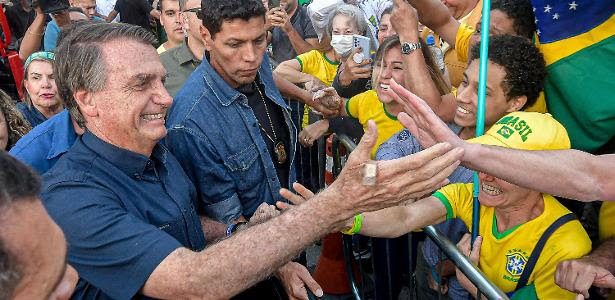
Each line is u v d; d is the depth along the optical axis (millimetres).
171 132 1996
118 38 1403
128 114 1410
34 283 767
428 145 1365
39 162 1763
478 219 1703
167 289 1258
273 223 1308
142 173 1512
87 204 1322
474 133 1969
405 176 1231
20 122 2375
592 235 1958
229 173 2082
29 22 5613
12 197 737
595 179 1321
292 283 1812
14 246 728
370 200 1278
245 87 2197
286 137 2375
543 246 1566
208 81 2049
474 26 2359
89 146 1455
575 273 1443
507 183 1492
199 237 1781
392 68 2365
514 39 1746
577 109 1704
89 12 5766
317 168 3482
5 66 4754
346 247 2730
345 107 2773
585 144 1759
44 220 784
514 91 1736
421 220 1757
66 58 1409
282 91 2846
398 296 2615
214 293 1243
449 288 2064
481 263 1730
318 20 3861
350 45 3193
